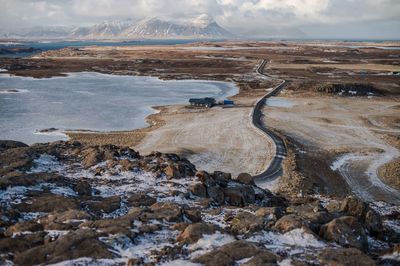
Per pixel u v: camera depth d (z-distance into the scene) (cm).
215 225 1934
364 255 1688
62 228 1906
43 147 3691
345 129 6512
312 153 5284
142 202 2489
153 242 1814
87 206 2323
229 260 1603
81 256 1611
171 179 3056
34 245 1738
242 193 2888
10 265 1562
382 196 4141
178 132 6250
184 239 1808
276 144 5466
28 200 2331
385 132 6350
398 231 2427
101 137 6050
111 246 1702
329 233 1939
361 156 5256
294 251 1756
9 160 3161
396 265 1711
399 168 4797
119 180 2997
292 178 4294
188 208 2417
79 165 3341
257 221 2047
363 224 2252
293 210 2314
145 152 5244
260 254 1645
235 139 5812
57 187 2669
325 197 3294
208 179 3012
